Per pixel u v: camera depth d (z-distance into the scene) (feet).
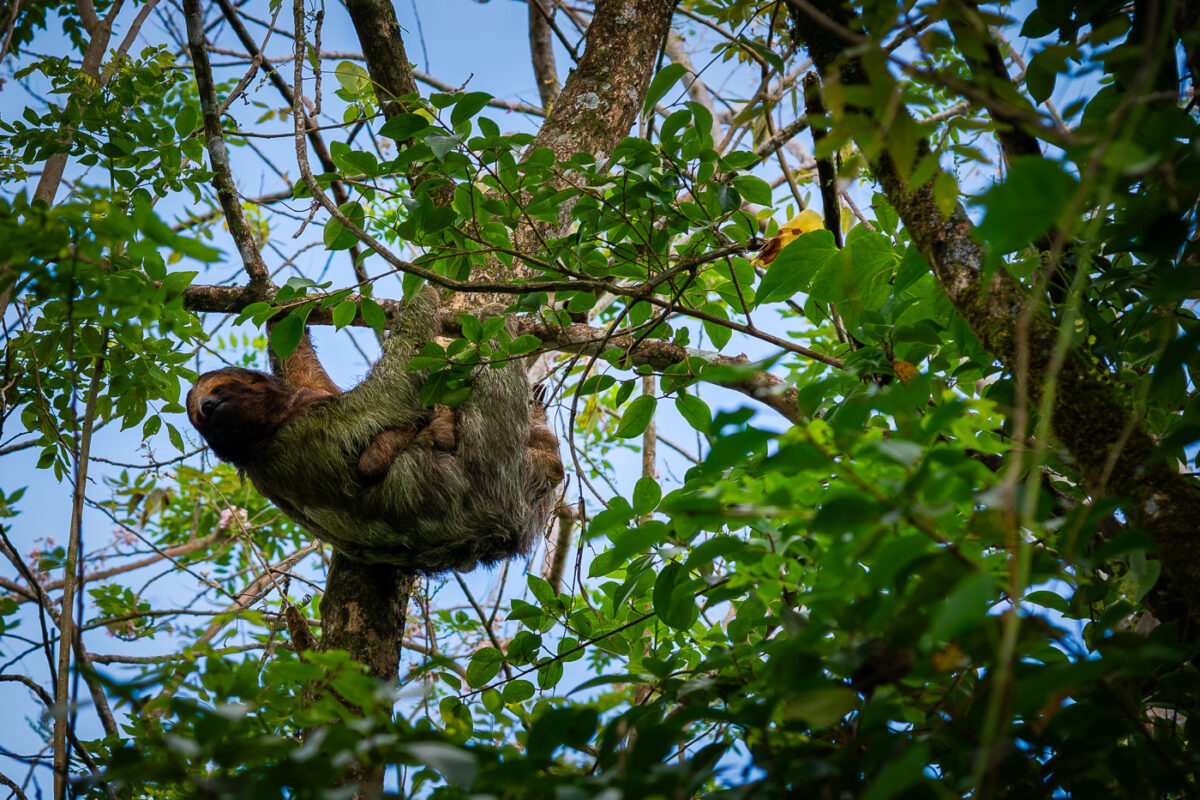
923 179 18.80
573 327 45.44
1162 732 24.85
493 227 35.27
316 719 20.62
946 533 19.38
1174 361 20.31
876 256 30.55
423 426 47.44
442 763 16.63
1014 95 19.56
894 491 17.71
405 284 33.81
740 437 17.17
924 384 17.29
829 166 33.32
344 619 43.29
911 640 18.80
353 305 35.63
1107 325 26.86
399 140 31.76
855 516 16.85
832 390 26.35
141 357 42.75
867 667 20.06
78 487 33.47
